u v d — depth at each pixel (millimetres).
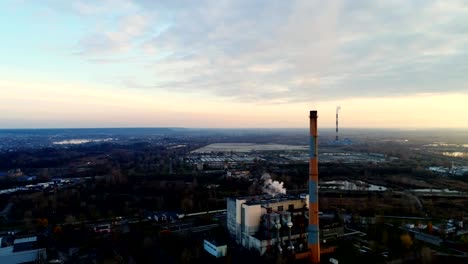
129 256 98125
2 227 128000
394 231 115312
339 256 96312
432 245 104062
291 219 105438
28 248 104625
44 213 143250
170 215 142750
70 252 102312
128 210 147500
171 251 101250
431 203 154875
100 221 134625
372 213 138750
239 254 97812
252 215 104062
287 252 94438
